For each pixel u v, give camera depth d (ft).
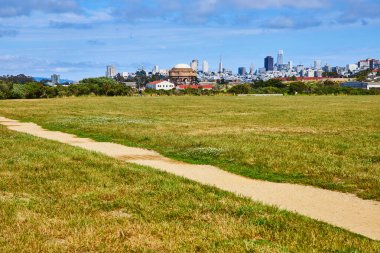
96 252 30.12
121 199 43.68
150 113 206.39
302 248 30.73
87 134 112.57
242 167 65.46
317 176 57.62
